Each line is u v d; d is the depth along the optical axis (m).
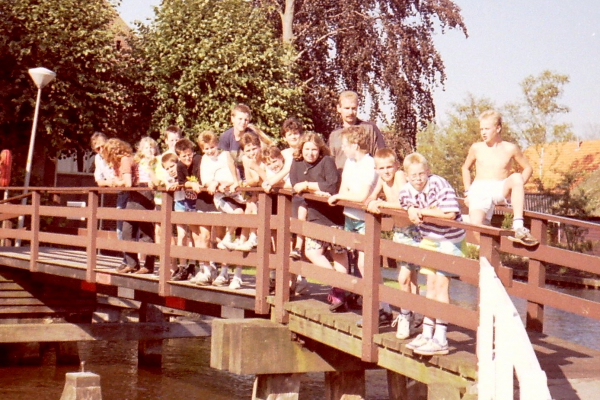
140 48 27.58
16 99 23.55
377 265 7.15
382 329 7.48
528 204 40.56
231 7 27.22
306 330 8.21
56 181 28.53
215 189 9.25
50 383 12.84
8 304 14.31
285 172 8.70
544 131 50.81
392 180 7.70
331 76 32.75
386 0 31.77
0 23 23.94
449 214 6.42
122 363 14.66
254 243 9.06
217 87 26.47
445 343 6.50
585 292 28.42
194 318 16.39
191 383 13.10
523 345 4.98
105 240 11.59
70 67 24.61
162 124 26.69
